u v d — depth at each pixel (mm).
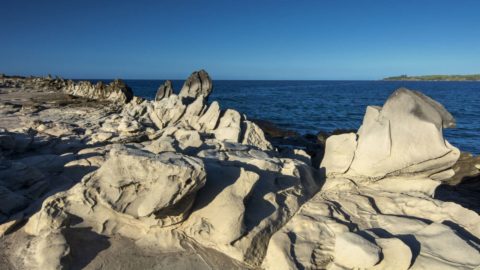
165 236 6332
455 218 6641
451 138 26297
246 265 5898
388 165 8039
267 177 7590
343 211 7250
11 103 27500
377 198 7801
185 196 6090
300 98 70812
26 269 5438
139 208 5852
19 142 11453
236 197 6355
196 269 5684
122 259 5836
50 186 8281
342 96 80125
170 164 6102
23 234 6352
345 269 5508
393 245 5602
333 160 8977
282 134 21734
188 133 11820
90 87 38375
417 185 8211
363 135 8492
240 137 11602
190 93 18438
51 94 40438
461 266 5254
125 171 6379
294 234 6359
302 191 7863
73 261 5680
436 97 72875
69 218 6293
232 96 75000
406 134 7809
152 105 18266
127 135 14258
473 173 13359
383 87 147125
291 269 5562
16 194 7363
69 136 14055
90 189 6422
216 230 6066
